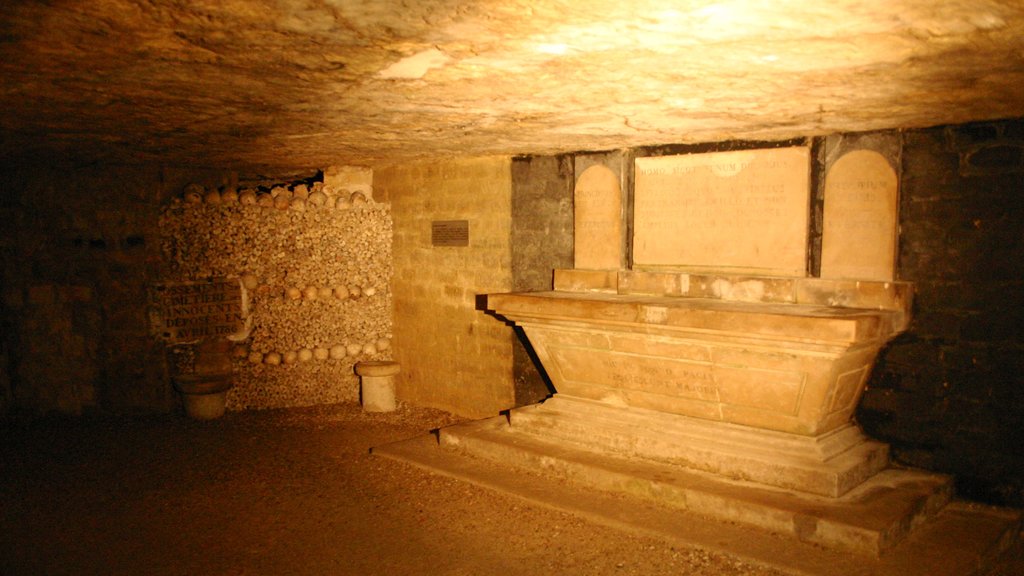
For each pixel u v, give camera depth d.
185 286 7.61
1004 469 4.45
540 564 4.06
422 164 7.71
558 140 5.61
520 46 2.85
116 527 4.62
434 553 4.23
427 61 3.09
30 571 4.00
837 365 4.32
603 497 4.86
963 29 2.51
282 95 3.83
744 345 4.54
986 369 4.47
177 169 7.61
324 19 2.52
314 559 4.16
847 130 4.78
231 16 2.48
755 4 2.29
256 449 6.37
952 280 4.55
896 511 4.11
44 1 2.31
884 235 4.75
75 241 7.36
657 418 5.26
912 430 4.77
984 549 3.96
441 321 7.72
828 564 3.81
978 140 4.41
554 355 5.72
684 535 4.23
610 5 2.33
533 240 6.72
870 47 2.78
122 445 6.46
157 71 3.27
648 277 5.86
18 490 5.30
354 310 8.31
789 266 5.11
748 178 5.28
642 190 5.89
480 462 5.70
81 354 7.45
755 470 4.63
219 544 4.36
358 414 7.69
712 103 3.99
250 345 7.95
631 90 3.66
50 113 4.34
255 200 7.86
